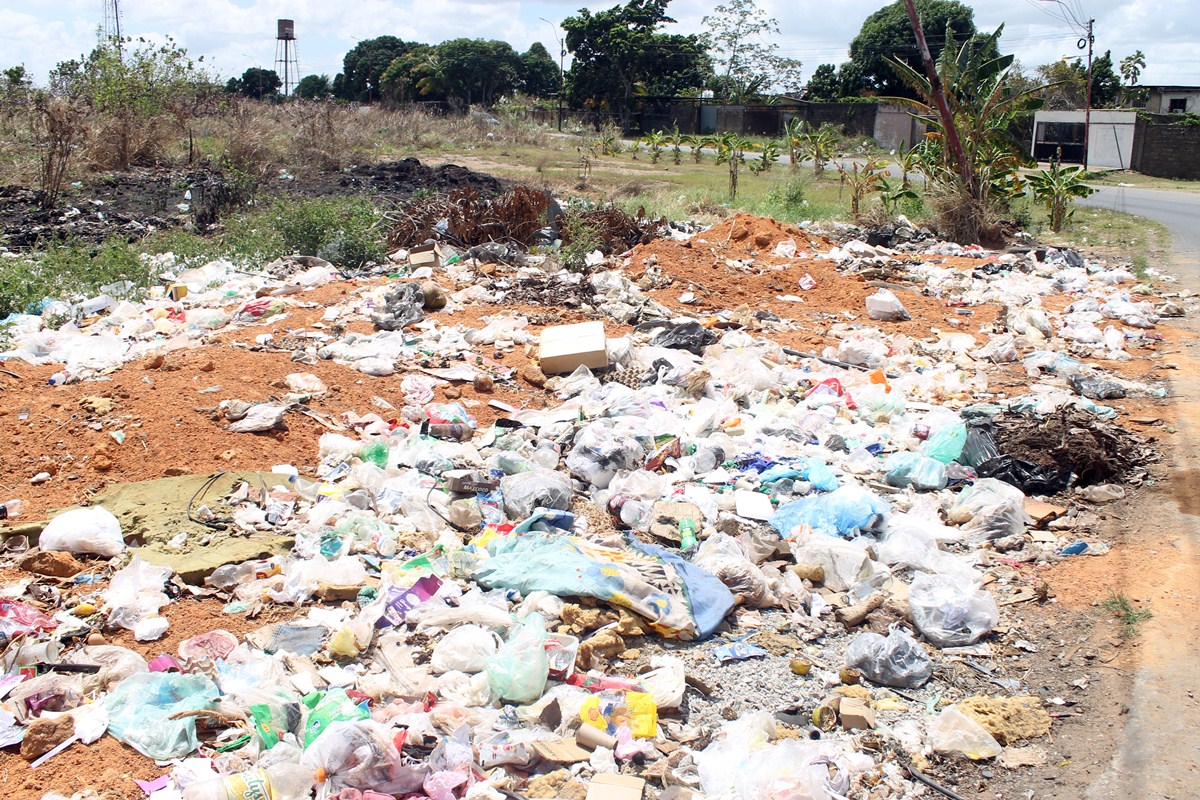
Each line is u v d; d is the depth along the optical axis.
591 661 4.77
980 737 4.36
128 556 5.60
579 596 5.20
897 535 6.14
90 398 7.31
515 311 11.22
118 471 6.64
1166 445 7.92
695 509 6.32
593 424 7.42
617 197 25.36
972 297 13.50
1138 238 20.34
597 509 6.52
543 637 4.68
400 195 22.94
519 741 4.11
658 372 9.04
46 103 24.53
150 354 8.67
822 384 9.03
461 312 10.97
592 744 4.20
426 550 5.83
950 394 9.20
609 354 9.45
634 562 5.56
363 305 10.77
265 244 14.08
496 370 9.08
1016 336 11.55
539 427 7.85
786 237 16.27
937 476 7.12
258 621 5.07
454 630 4.79
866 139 52.97
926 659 4.96
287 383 8.06
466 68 80.00
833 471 7.23
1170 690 4.65
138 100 28.12
